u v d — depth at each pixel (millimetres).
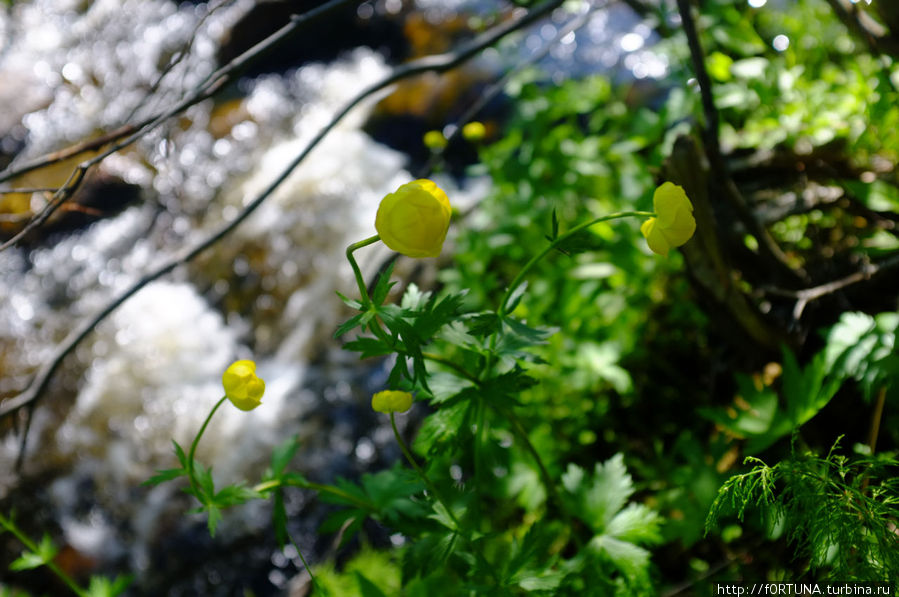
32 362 4293
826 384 1825
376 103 5148
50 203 1836
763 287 2117
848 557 1372
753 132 2490
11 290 4645
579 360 2535
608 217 1363
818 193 2344
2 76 5754
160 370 4129
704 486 1938
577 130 3463
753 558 2021
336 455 3664
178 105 1900
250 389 1508
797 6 2898
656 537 1754
